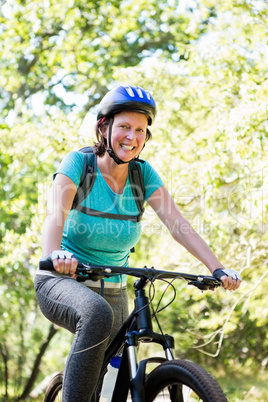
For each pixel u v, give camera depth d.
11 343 13.80
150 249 8.91
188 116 8.30
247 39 7.66
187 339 11.10
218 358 11.28
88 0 11.65
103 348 2.28
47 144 7.55
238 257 7.19
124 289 2.96
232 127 6.42
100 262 2.82
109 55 12.87
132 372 2.30
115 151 2.72
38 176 10.62
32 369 13.77
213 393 2.01
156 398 2.31
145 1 11.30
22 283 11.91
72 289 2.44
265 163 6.24
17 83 12.65
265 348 10.56
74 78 12.41
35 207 7.68
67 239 2.81
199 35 10.56
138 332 2.39
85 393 2.27
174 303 10.15
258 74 7.61
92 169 2.75
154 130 7.64
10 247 8.27
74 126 7.53
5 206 10.45
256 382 10.71
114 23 11.98
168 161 7.06
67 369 2.29
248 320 10.06
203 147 7.16
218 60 7.79
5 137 8.97
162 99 8.23
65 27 11.59
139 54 13.66
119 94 2.71
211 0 8.23
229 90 7.41
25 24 11.29
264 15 7.69
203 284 2.56
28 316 13.94
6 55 11.35
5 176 11.23
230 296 8.29
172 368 2.20
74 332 2.41
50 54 11.81
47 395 3.38
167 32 13.30
